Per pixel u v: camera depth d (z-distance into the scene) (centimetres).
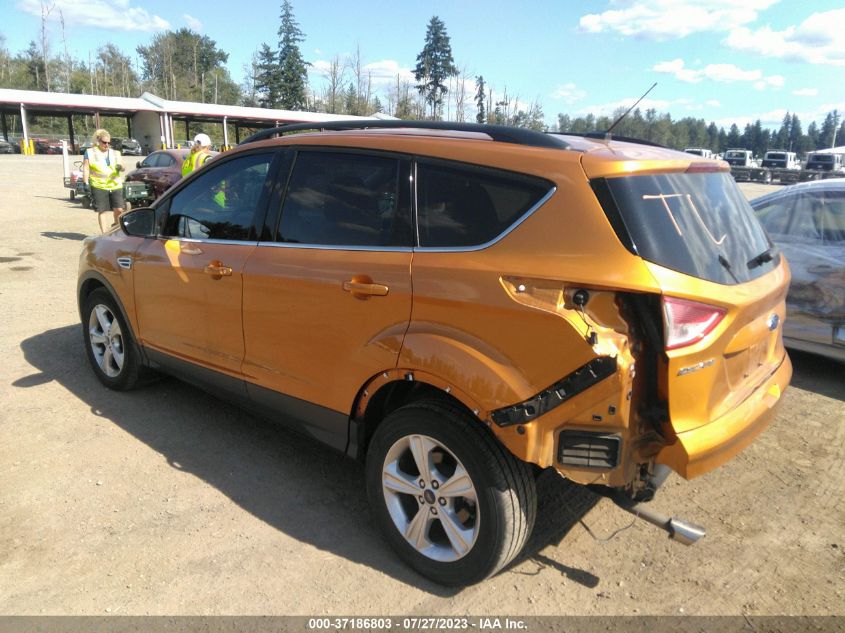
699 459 246
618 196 244
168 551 303
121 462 382
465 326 261
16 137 5262
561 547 314
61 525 320
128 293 436
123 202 1124
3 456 385
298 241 330
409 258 282
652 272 234
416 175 291
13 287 791
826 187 545
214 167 388
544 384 244
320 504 346
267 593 278
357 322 296
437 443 272
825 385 528
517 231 256
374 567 297
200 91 9244
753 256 291
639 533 327
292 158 344
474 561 268
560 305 241
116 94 8462
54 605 268
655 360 241
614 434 240
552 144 268
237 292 352
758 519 342
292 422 344
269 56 8219
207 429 429
